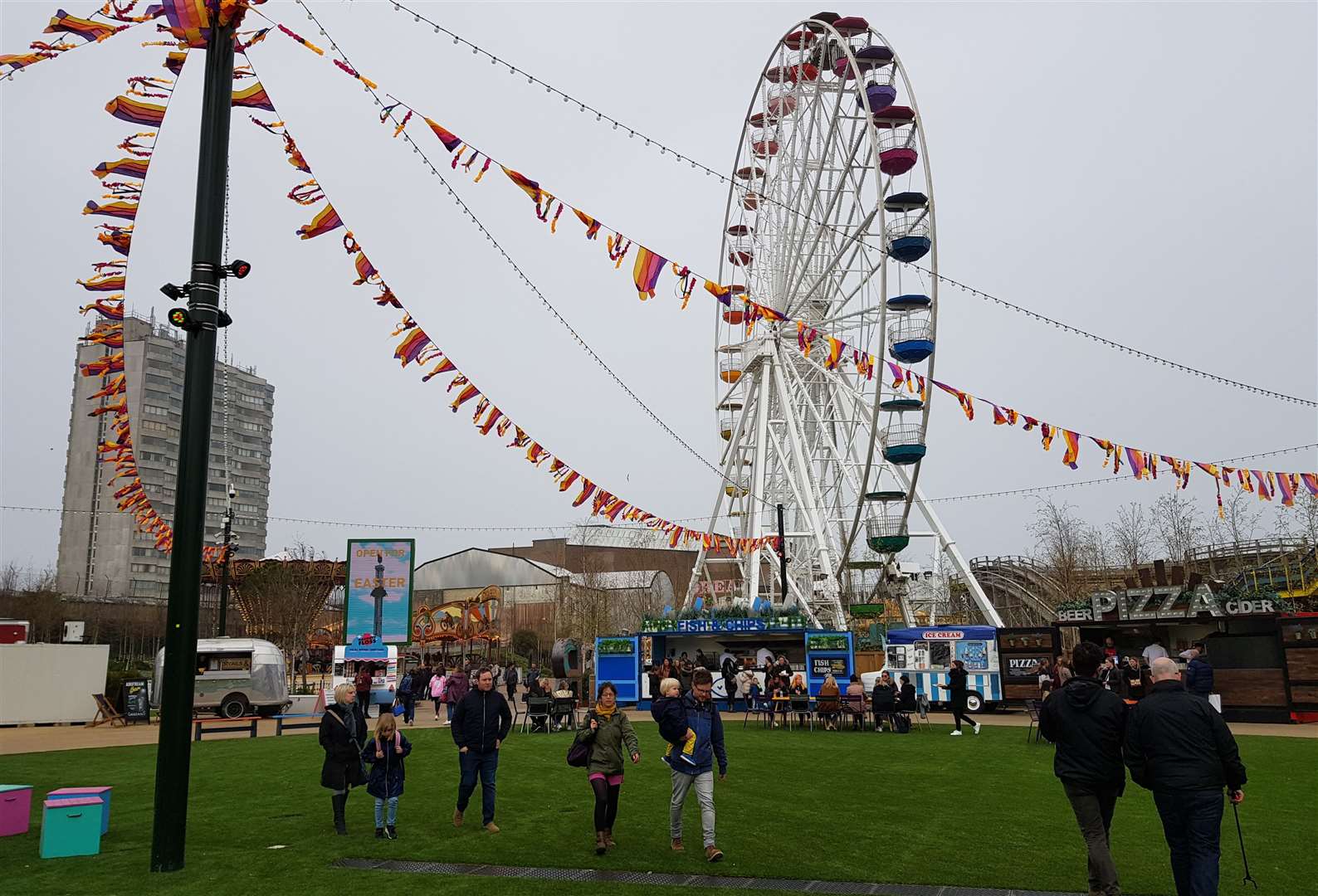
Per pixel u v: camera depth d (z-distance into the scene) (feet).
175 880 31.89
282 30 41.11
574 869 33.45
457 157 46.50
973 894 30.01
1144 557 217.56
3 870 33.42
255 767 62.39
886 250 106.32
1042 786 51.83
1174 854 26.25
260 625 194.49
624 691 119.24
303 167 45.24
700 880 31.83
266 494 397.39
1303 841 37.45
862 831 39.52
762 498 136.56
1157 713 26.37
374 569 132.26
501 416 57.26
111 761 67.92
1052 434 75.41
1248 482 74.23
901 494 136.46
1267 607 93.66
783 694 90.94
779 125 140.46
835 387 137.08
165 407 325.83
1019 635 105.60
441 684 107.24
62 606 254.88
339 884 31.24
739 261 152.35
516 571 341.62
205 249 36.04
